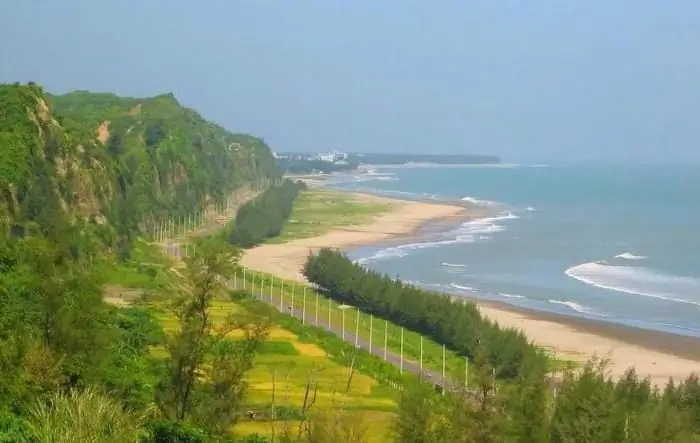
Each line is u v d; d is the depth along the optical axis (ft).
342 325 403.75
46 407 144.66
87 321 185.88
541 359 310.04
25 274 220.84
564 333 418.72
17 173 383.04
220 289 192.54
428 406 178.09
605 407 187.01
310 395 271.69
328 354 341.00
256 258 615.98
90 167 498.28
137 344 246.47
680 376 344.28
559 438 182.60
